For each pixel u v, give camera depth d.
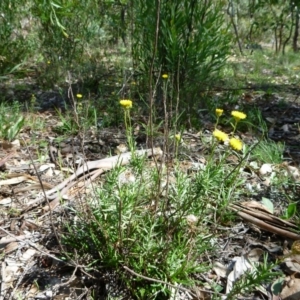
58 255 1.98
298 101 5.08
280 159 3.00
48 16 3.59
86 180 2.55
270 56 9.52
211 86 4.38
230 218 2.20
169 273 1.74
